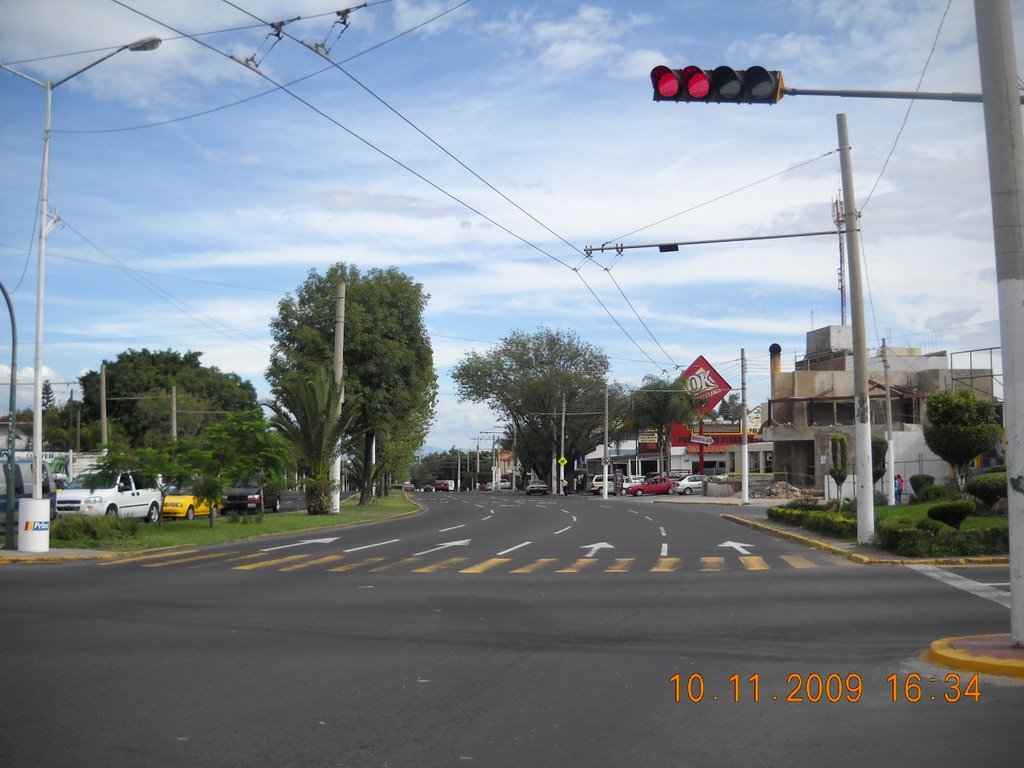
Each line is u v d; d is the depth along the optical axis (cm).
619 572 1802
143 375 7494
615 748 666
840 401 5853
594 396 8525
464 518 3966
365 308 4275
